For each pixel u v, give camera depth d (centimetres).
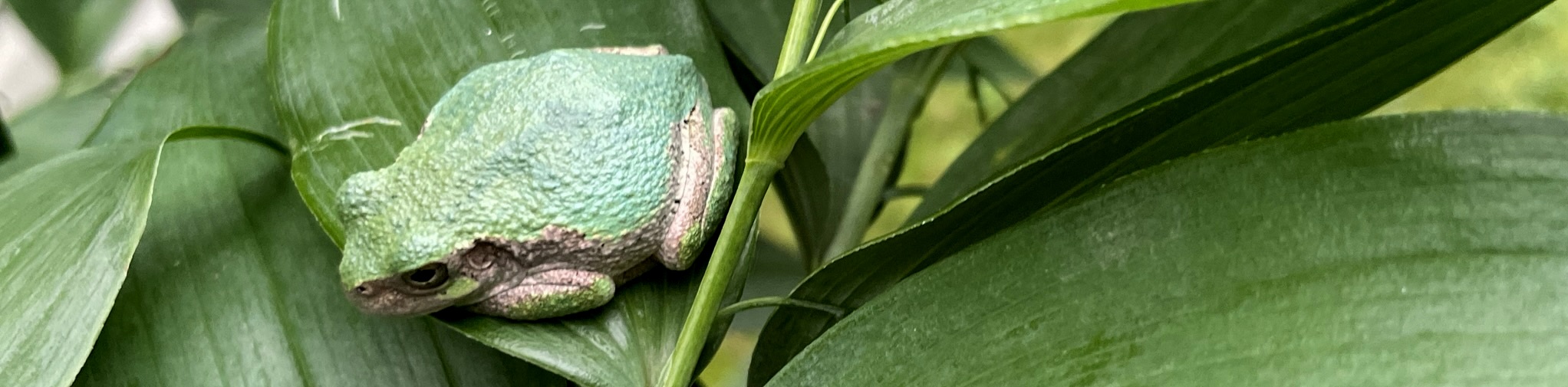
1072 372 11
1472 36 12
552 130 14
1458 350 10
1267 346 11
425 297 14
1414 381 10
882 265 14
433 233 13
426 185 14
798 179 18
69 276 13
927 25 10
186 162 16
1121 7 9
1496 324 10
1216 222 12
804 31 13
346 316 15
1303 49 12
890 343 12
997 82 25
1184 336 11
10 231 13
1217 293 11
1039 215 12
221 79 17
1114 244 12
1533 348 10
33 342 12
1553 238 11
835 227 20
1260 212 11
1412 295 11
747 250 15
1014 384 11
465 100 14
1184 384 11
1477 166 11
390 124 15
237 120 16
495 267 14
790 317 14
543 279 14
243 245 15
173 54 18
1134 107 12
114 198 13
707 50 16
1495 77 28
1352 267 11
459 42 16
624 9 16
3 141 19
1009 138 17
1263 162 12
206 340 14
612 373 14
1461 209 11
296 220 15
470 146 14
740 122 16
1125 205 12
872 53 10
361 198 14
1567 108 27
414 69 15
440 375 14
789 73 11
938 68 20
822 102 12
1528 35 28
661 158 14
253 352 14
